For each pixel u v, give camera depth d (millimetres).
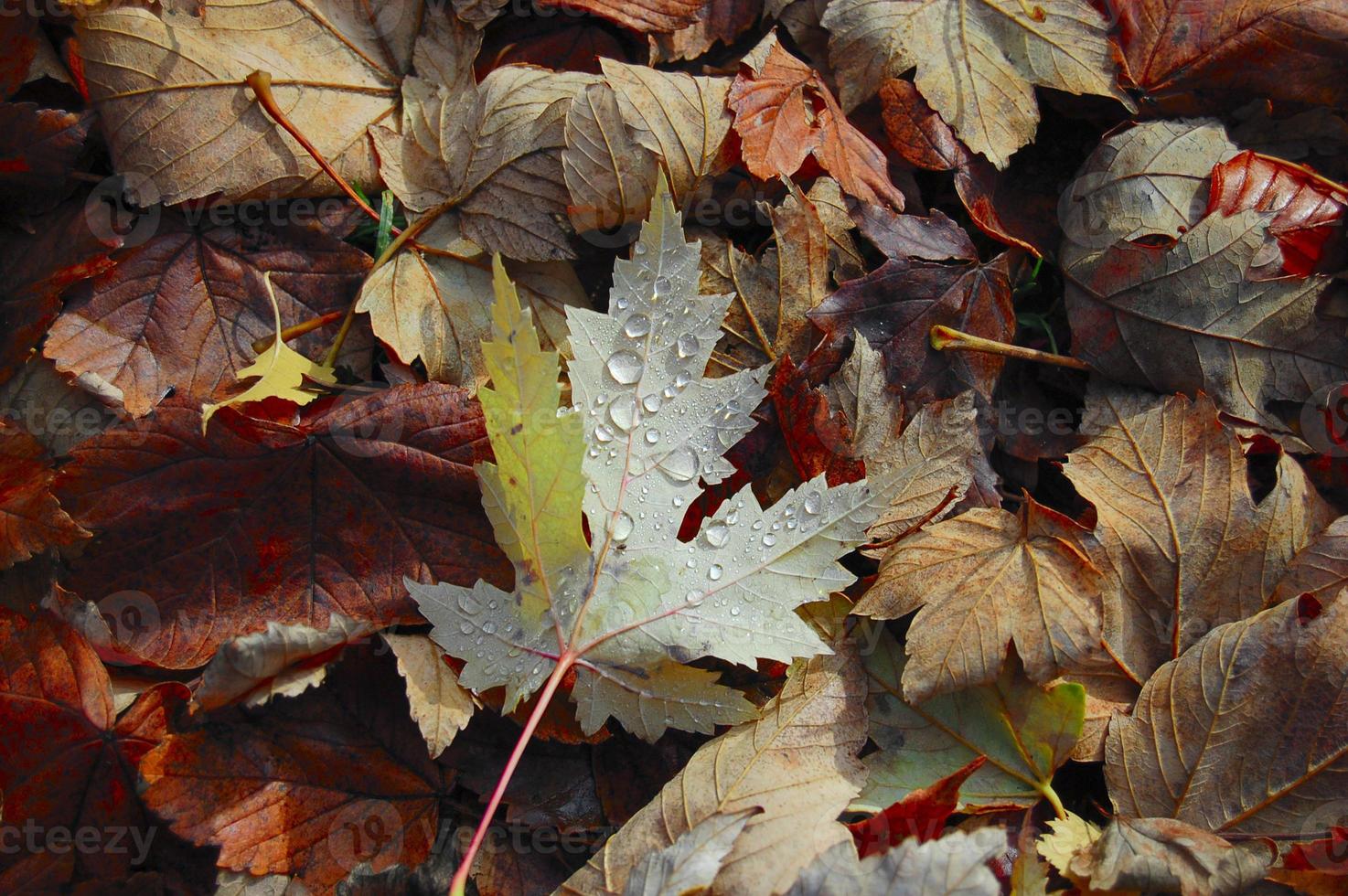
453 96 798
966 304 801
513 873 760
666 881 730
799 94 802
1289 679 765
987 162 821
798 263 794
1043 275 825
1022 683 769
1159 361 799
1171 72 830
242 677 747
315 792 755
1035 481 807
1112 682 775
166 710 758
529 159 788
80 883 748
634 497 756
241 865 747
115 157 781
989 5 823
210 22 786
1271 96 830
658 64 815
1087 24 822
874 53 815
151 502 766
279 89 788
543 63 814
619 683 755
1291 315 794
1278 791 760
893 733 767
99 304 777
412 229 789
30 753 752
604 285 798
